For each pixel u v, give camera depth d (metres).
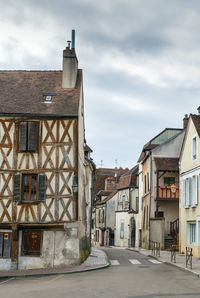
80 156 20.02
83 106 22.11
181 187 25.00
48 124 18.84
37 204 18.39
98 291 10.64
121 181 45.44
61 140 18.69
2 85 21.12
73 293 10.42
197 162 22.11
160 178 30.41
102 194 50.03
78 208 18.59
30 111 18.97
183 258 20.69
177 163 29.62
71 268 17.05
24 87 20.89
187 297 9.61
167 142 30.97
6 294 10.70
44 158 18.64
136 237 39.06
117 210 44.84
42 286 12.16
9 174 18.64
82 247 20.22
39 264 18.17
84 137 24.20
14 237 18.30
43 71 22.09
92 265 17.98
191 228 23.23
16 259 18.23
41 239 18.31
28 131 18.80
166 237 28.80
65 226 18.12
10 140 18.86
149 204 30.19
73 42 21.16
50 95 20.09
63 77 20.75
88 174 25.38
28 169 18.61
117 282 12.33
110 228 45.97
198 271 14.54
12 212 18.41
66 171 18.47
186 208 23.78
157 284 11.83
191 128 23.56
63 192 18.34
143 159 33.56
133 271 15.55
